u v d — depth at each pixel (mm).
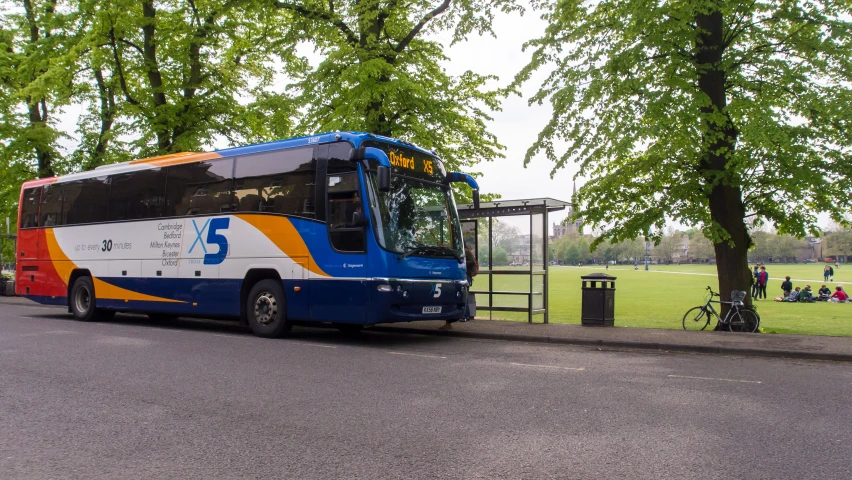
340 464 4828
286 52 19250
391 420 6113
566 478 4520
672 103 14094
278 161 13070
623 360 10148
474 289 16469
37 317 18125
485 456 5008
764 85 14859
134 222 15656
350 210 11820
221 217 13859
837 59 14336
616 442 5398
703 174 15141
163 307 14859
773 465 4809
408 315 11789
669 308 27672
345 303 11766
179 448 5250
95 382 7930
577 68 16016
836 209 15195
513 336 13047
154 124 22250
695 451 5148
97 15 21219
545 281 15867
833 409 6672
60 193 17828
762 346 11305
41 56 24016
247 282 13438
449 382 8016
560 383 7992
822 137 14633
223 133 24344
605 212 16547
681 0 14438
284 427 5867
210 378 8219
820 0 14539
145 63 23078
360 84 17266
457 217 13344
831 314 24562
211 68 24484
